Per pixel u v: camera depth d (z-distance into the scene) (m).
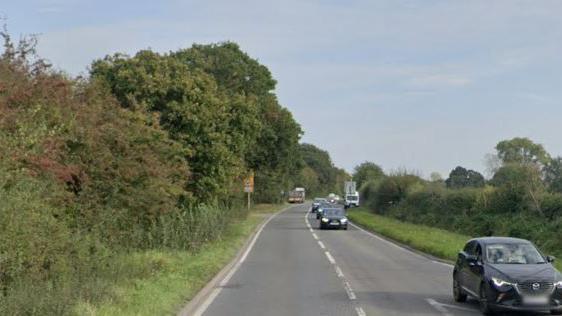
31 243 12.30
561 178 44.94
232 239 34.31
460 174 104.69
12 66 16.56
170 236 25.22
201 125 32.34
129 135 22.33
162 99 32.19
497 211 45.31
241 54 67.88
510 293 13.62
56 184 15.67
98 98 22.72
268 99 70.00
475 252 15.70
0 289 11.33
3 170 12.28
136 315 11.68
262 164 72.75
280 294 17.19
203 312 14.24
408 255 30.11
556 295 13.69
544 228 36.06
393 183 76.06
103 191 20.62
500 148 74.06
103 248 17.02
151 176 22.89
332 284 19.41
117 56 33.69
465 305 15.52
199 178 32.75
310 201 166.62
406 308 14.95
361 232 48.41
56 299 10.48
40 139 15.14
